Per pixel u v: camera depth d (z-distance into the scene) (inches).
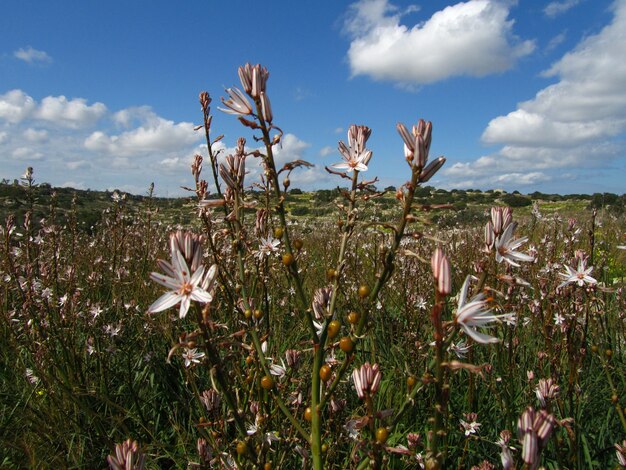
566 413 22.3
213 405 16.3
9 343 27.9
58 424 22.4
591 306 25.0
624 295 33.0
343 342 11.7
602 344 25.6
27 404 22.5
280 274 34.1
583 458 20.2
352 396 23.2
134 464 10.1
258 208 15.1
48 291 31.1
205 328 12.0
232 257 19.2
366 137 13.2
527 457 9.1
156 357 28.5
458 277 38.6
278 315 31.5
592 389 25.6
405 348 27.3
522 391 23.7
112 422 22.0
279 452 17.1
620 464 17.0
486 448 21.8
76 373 25.0
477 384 24.7
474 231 65.2
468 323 10.2
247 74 12.6
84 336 31.4
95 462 21.6
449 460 20.1
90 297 37.4
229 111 13.0
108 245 51.4
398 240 11.4
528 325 31.0
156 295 38.6
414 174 11.0
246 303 16.8
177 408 25.4
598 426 23.3
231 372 17.8
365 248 48.3
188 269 11.6
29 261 34.5
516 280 11.8
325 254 49.8
